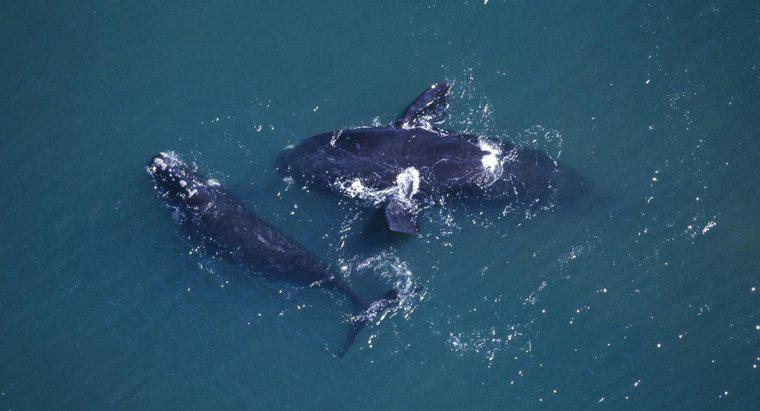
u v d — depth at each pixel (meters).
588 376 97.81
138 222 112.69
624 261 104.31
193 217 109.62
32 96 125.69
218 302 106.44
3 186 117.75
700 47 119.69
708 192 107.44
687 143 112.06
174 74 126.81
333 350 101.75
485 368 99.19
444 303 103.44
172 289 107.88
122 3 135.50
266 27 130.75
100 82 126.88
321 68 125.38
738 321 98.25
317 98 122.38
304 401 99.31
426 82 122.19
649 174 110.56
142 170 117.00
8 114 123.94
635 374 97.25
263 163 116.62
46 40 131.38
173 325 105.50
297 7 132.50
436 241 107.94
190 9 134.00
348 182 111.19
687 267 102.81
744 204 105.50
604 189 109.94
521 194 108.38
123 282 108.94
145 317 106.44
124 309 107.19
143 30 131.88
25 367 103.88
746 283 100.25
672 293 101.44
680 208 107.00
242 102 122.75
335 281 105.00
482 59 123.44
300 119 120.69
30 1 135.75
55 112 124.06
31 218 114.94
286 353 102.31
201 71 126.81
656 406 95.31
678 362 97.25
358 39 127.56
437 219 109.31
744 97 114.06
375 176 110.19
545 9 126.81
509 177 108.06
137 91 125.56
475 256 106.56
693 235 104.69
